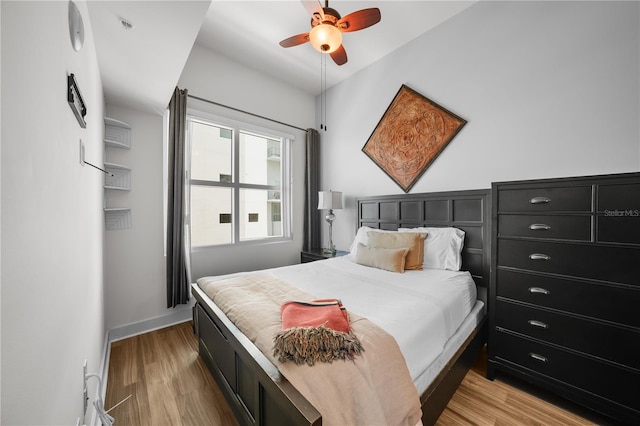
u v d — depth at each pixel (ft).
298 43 6.65
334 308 3.99
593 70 5.73
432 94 8.62
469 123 7.76
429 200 8.57
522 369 5.41
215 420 4.56
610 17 5.52
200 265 9.39
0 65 1.53
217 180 10.05
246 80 10.55
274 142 12.10
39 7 2.15
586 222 4.68
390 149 9.84
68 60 3.02
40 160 2.16
